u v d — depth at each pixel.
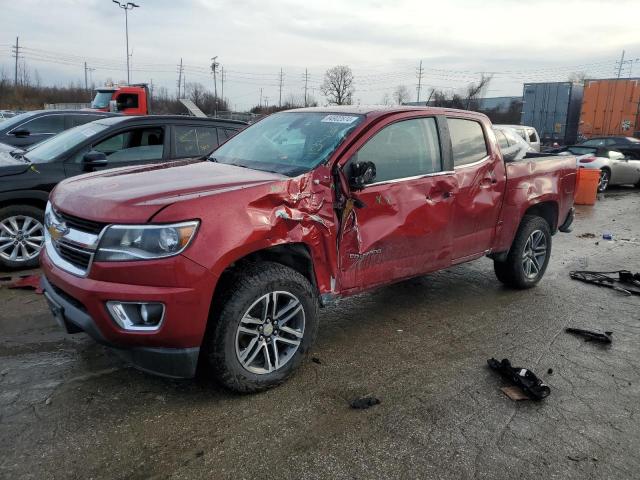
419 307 5.17
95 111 9.52
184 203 2.98
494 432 3.10
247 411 3.22
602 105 22.66
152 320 2.96
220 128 6.97
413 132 4.25
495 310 5.15
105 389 3.41
